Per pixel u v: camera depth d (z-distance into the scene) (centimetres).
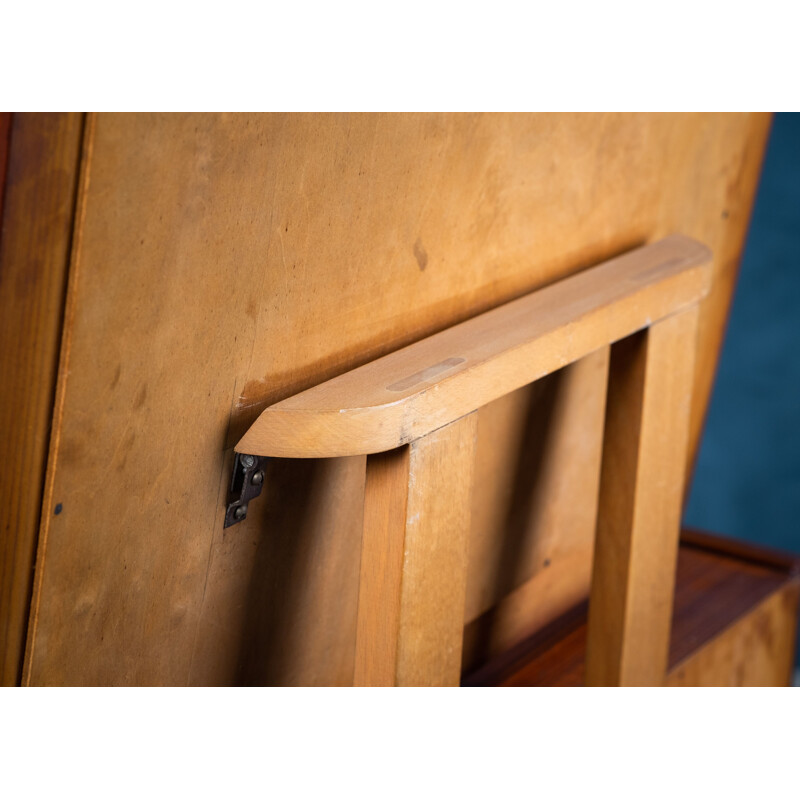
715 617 94
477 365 55
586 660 79
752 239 180
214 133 45
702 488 191
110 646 50
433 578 56
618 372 73
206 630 56
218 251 47
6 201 41
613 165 74
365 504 55
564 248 72
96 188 41
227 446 52
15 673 47
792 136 174
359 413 49
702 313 93
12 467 44
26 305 42
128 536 49
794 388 182
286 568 60
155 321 46
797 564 104
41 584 46
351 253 55
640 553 76
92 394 44
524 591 86
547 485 82
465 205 62
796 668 174
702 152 84
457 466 56
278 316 52
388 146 55
